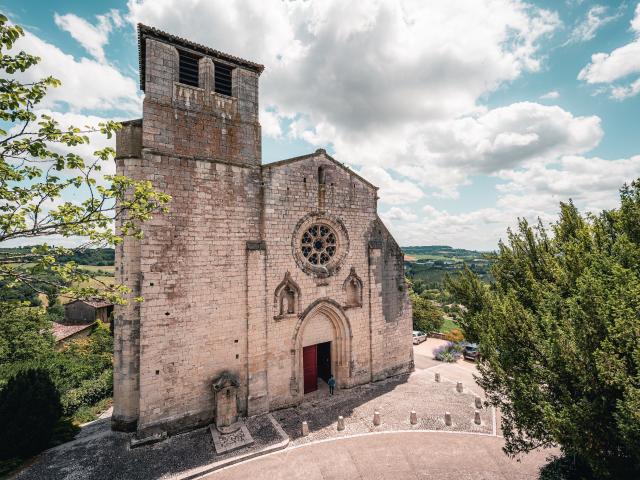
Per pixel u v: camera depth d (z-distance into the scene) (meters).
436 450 13.85
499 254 15.32
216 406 14.43
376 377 20.56
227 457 12.83
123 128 13.95
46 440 13.09
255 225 16.41
